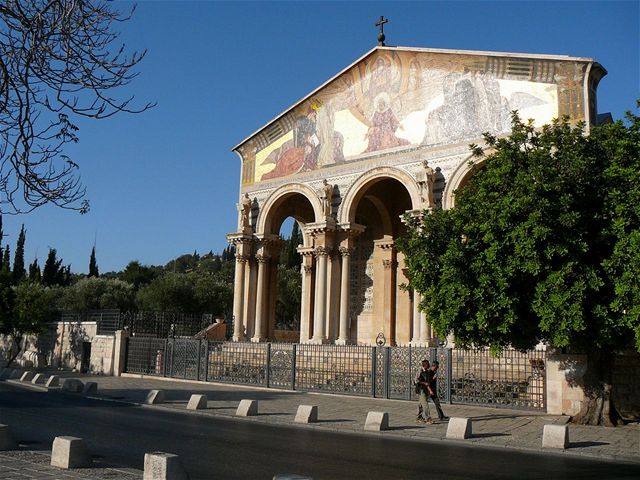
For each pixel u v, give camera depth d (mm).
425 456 16672
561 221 20625
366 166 43125
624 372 25859
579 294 20531
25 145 10438
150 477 11688
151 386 37156
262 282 48125
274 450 16938
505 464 15703
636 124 22094
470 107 38688
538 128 35656
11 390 34438
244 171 50812
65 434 18938
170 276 88062
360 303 50656
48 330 56344
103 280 92750
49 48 10180
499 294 21812
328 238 43875
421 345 38281
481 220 22922
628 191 20875
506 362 28703
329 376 35031
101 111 10688
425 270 24469
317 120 46656
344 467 14664
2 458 14234
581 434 21062
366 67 44250
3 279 55562
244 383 36906
